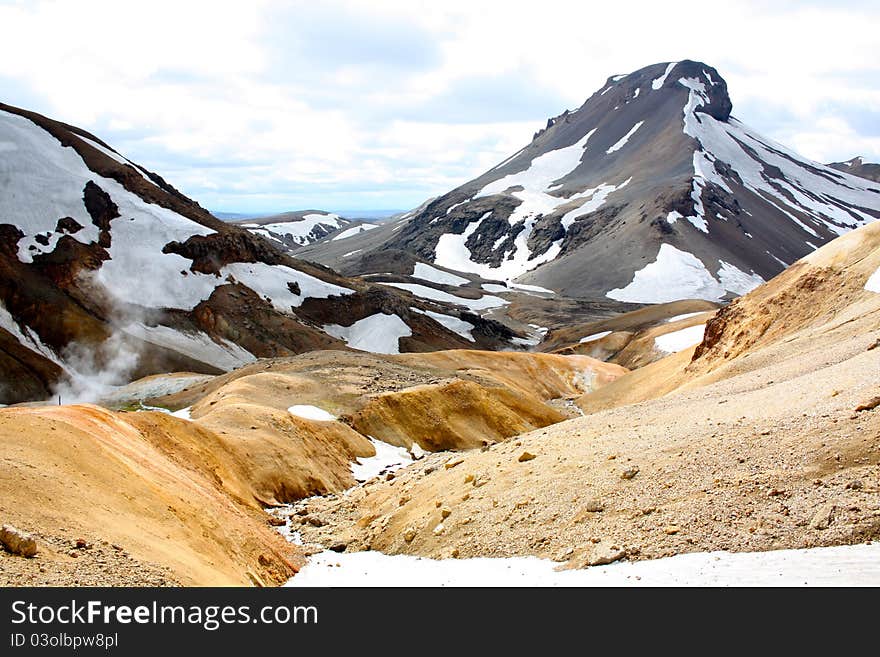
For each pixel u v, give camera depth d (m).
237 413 41.94
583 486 22.94
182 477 26.59
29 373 92.38
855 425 19.73
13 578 13.43
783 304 68.75
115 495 20.08
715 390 35.38
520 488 25.20
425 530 25.83
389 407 53.03
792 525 16.73
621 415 33.44
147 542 17.97
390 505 31.03
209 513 23.97
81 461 20.88
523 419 60.62
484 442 54.03
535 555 20.42
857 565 14.58
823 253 70.62
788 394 25.88
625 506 20.62
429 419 53.81
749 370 48.16
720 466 20.69
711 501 18.92
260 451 38.03
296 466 39.09
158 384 82.31
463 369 95.56
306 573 24.66
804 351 46.12
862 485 17.12
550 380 106.88
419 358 98.50
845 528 15.88
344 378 58.50
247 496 33.88
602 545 18.72
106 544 16.42
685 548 17.36
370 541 27.78
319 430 45.75
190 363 106.56
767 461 19.94
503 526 23.05
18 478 17.38
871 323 43.59
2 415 22.05
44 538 15.40
